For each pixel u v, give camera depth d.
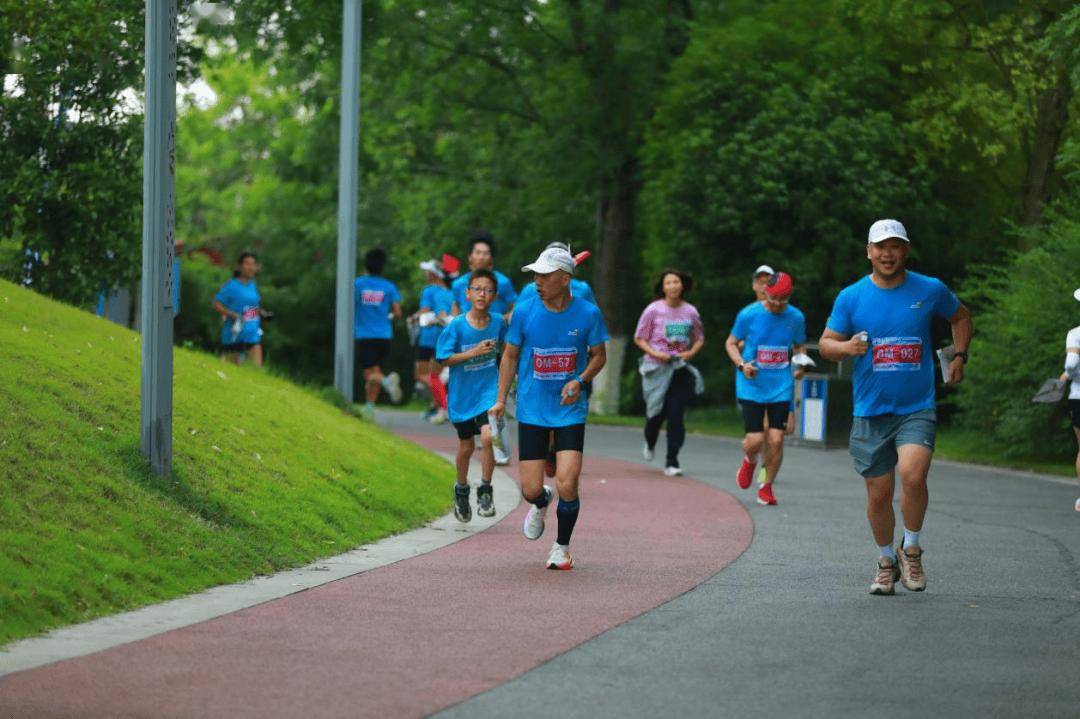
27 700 7.06
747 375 17.14
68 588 9.22
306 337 66.06
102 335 16.00
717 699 7.37
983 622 9.66
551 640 8.81
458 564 11.95
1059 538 14.55
